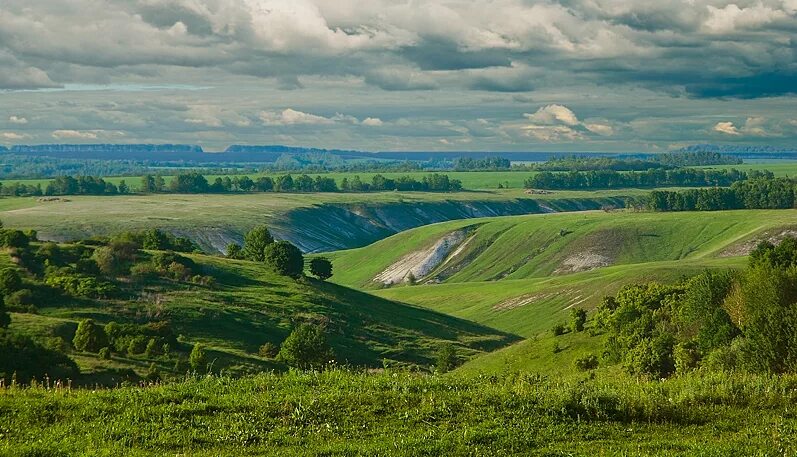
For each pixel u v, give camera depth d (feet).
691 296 218.59
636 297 287.48
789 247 256.11
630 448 69.97
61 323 319.88
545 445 70.59
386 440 69.67
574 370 250.78
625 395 84.43
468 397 82.07
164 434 68.80
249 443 68.74
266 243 570.05
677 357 165.68
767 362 105.50
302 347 336.08
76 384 232.32
